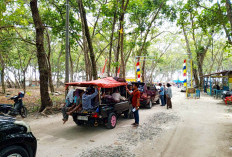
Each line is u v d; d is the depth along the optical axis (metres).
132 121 8.06
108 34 20.98
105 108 6.49
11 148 2.99
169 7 18.23
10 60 29.38
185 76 19.02
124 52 27.83
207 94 22.98
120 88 9.00
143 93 11.23
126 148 4.74
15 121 3.30
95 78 12.95
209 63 44.62
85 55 15.41
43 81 9.70
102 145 4.98
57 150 4.61
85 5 13.29
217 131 6.01
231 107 11.41
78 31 13.89
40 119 8.42
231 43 6.89
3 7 9.27
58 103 12.00
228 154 4.14
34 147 3.44
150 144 5.03
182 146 4.78
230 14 5.43
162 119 8.23
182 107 11.97
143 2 18.23
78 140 5.43
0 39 14.60
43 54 9.61
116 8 11.91
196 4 8.51
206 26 8.27
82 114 6.54
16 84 32.44
